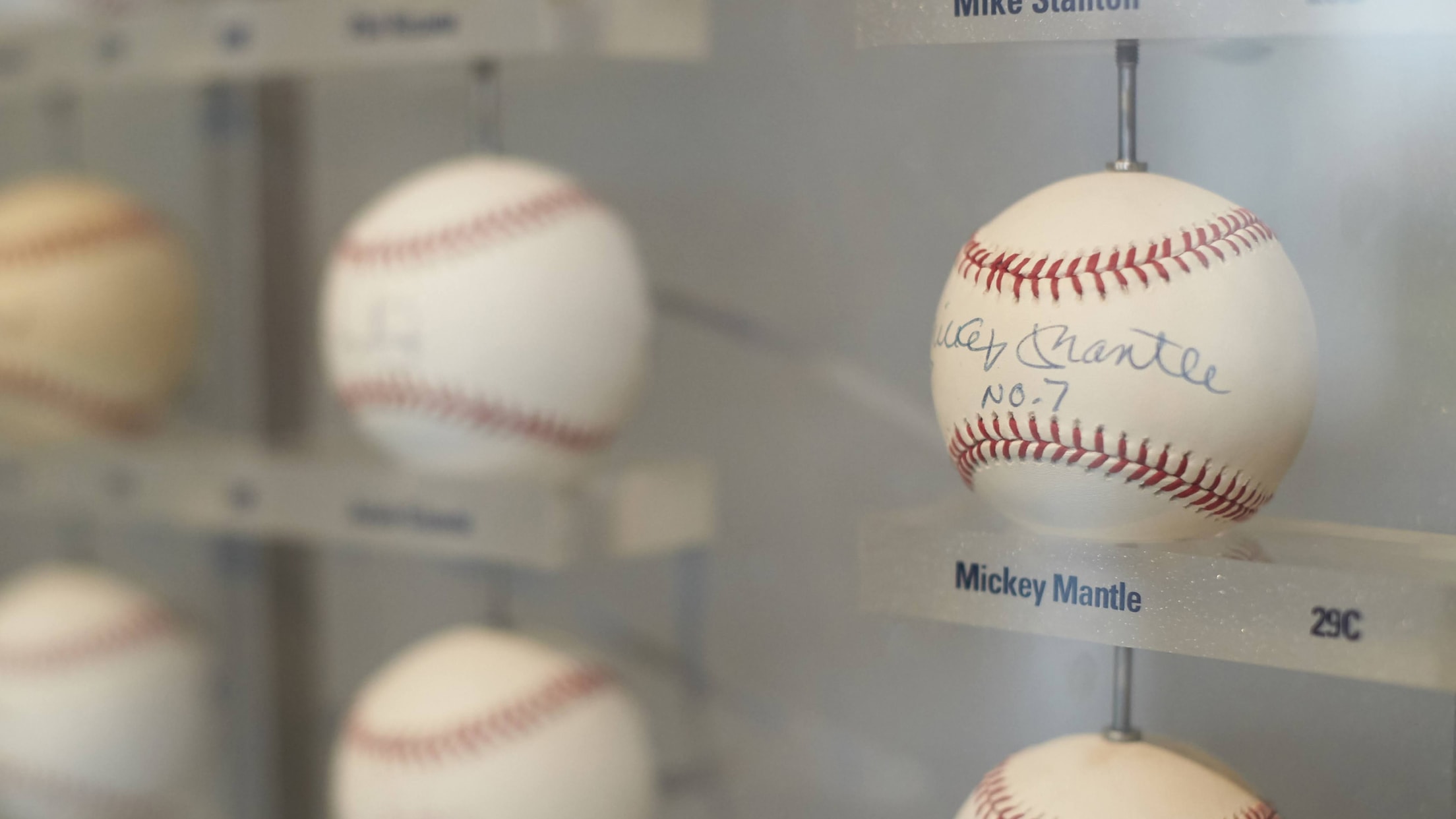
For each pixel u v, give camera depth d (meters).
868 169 1.02
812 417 1.07
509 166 0.96
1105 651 0.88
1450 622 0.58
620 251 0.96
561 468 0.96
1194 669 0.82
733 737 1.12
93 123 1.48
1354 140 0.77
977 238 0.68
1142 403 0.60
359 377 0.93
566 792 0.90
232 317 1.41
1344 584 0.60
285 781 1.40
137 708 1.19
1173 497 0.62
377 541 1.01
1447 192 0.74
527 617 1.24
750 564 1.11
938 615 0.68
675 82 1.13
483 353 0.89
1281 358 0.62
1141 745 0.69
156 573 1.48
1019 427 0.62
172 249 1.26
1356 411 0.76
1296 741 0.79
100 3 1.18
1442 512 0.73
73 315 1.17
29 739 1.16
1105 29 0.65
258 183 1.39
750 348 1.10
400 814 0.90
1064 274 0.62
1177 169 0.84
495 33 0.96
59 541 1.52
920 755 1.00
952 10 0.68
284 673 1.40
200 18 1.10
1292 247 0.79
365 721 0.94
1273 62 0.80
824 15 1.04
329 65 1.06
